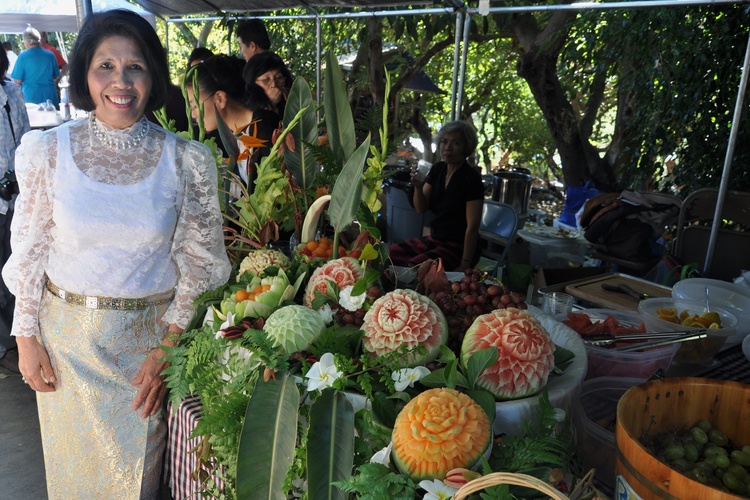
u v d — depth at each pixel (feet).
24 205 4.25
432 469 2.72
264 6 16.03
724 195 9.34
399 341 3.41
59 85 23.81
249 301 4.05
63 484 4.84
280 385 3.39
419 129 28.71
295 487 3.34
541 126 33.86
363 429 3.18
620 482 2.72
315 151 5.48
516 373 3.28
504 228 11.55
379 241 4.58
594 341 4.47
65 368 4.53
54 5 20.26
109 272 4.33
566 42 17.31
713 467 2.93
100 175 4.18
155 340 4.61
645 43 14.48
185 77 6.25
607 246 11.72
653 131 15.16
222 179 6.02
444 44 20.77
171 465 4.75
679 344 4.43
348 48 23.93
